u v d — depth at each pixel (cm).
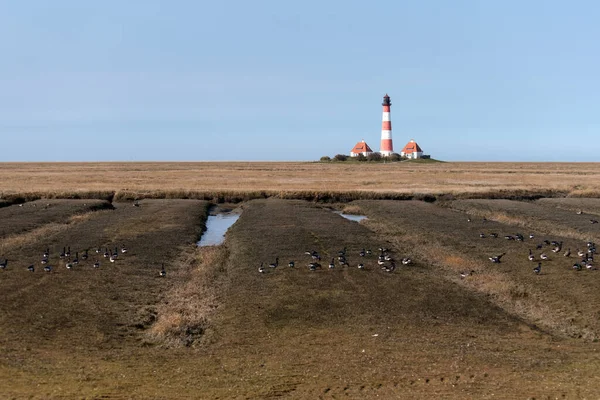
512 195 9031
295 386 2277
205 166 19912
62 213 6856
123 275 3997
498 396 2167
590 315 3188
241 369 2453
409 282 3816
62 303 3325
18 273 3978
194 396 2181
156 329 2962
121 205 8175
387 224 6331
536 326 3075
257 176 12912
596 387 2245
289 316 3144
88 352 2641
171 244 5166
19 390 2206
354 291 3603
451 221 6381
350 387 2261
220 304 3431
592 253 4428
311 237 5372
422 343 2750
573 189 9550
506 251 4775
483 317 3141
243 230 5816
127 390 2230
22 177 12006
